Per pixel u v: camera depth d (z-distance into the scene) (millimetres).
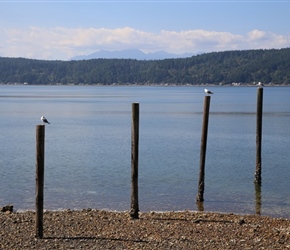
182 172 35281
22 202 25891
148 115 93938
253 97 176125
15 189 29188
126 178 32969
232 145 49969
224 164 38719
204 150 26047
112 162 39594
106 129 67312
